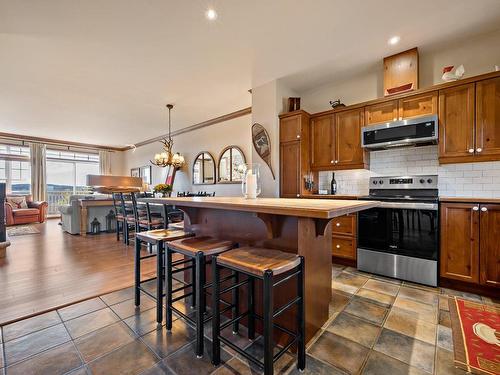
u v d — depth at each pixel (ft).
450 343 5.11
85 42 8.75
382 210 8.87
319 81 11.92
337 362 4.60
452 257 7.65
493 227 7.00
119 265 10.05
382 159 10.52
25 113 16.78
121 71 10.94
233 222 6.23
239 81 11.96
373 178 10.55
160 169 24.70
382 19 7.64
